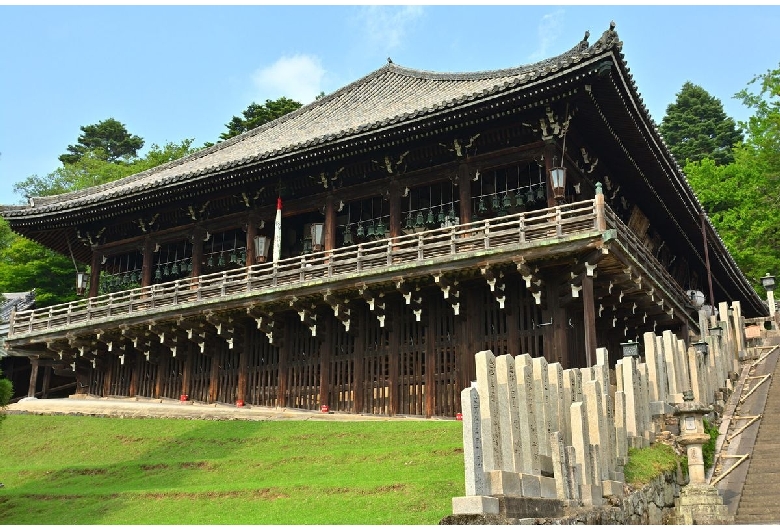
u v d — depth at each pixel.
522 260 25.58
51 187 70.69
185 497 16.61
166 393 35.53
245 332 33.44
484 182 31.50
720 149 77.06
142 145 88.56
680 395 19.67
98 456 24.05
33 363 38.91
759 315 53.78
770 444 19.52
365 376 29.72
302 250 36.12
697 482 16.62
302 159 31.45
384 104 39.66
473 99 26.92
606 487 13.32
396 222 31.30
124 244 40.12
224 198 36.12
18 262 59.69
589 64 24.28
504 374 11.20
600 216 24.69
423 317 29.02
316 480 16.83
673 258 43.09
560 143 28.30
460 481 14.88
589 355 24.53
